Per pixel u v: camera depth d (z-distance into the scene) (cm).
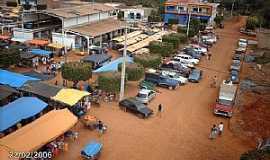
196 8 9575
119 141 3031
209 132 3334
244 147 3077
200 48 6719
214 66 5844
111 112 3628
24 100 3238
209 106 4009
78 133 3125
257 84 4947
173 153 2898
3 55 4578
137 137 3128
